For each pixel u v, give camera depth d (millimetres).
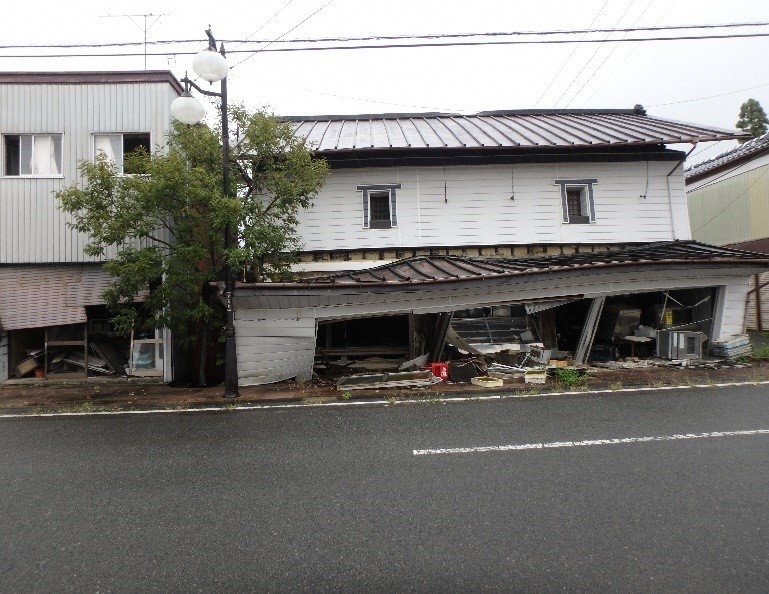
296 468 4621
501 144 11766
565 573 2832
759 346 12227
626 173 12102
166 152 10359
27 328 10211
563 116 15977
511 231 11844
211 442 5586
